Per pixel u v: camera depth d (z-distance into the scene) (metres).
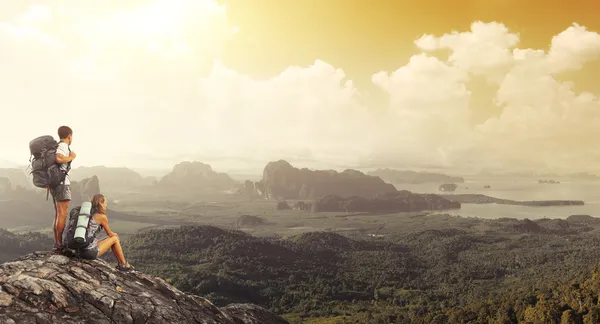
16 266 7.87
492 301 135.12
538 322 110.44
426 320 134.00
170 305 8.83
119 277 8.80
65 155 8.73
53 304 7.38
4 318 6.77
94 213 8.96
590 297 109.69
